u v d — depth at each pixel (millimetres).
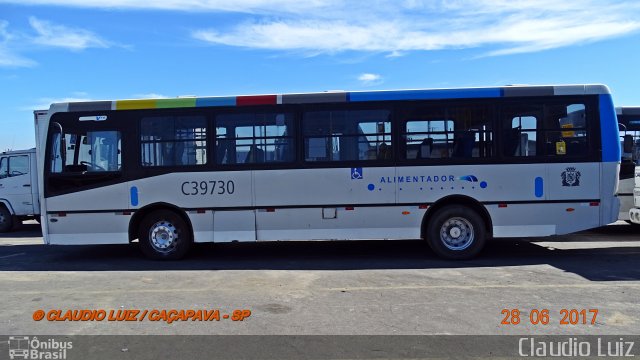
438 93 8594
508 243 10492
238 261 8930
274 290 6789
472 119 8547
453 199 8578
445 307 5871
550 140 8492
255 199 8680
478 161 8516
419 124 8586
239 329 5195
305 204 8641
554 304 5926
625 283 6914
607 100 8500
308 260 8961
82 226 8828
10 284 7359
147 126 8812
